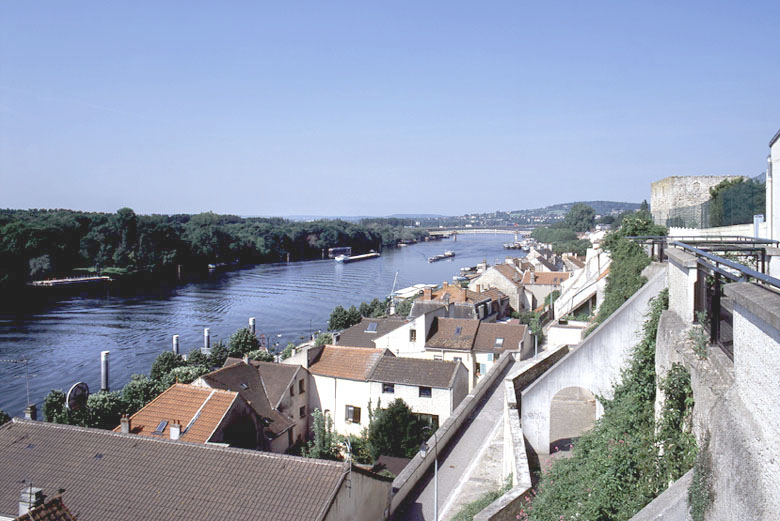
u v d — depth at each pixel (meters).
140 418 34.34
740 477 8.40
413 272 187.00
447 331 59.34
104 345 85.50
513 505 18.20
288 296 134.88
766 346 8.03
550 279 108.81
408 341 59.06
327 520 20.45
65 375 70.94
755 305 8.30
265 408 42.91
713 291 13.39
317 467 22.69
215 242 195.62
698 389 12.71
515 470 20.98
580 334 36.44
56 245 147.50
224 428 33.75
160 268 168.38
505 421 27.70
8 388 65.75
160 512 21.16
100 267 158.38
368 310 107.25
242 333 78.88
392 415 39.03
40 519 18.30
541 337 63.00
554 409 30.34
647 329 20.92
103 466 23.95
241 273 183.75
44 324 98.31
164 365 66.44
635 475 15.93
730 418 9.27
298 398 46.56
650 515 11.11
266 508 20.83
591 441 20.91
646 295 23.39
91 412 45.16
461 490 26.58
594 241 61.41
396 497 25.91
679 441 13.54
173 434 32.28
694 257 16.39
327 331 93.75
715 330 12.93
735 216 31.06
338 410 47.59
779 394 7.46
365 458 39.88
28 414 39.72
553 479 19.45
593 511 15.76
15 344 84.69
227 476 22.75
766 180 24.91
